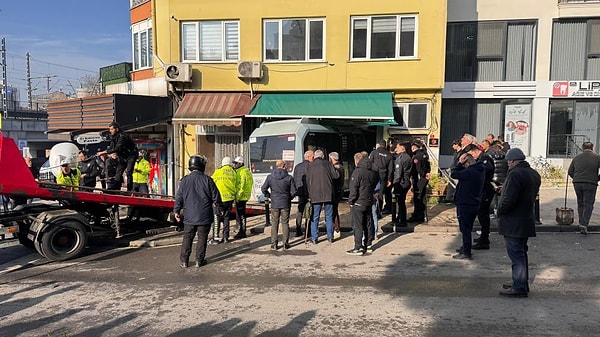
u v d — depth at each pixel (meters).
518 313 5.20
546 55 16.80
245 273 7.11
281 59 16.06
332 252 8.35
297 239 9.57
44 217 8.15
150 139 17.52
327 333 4.73
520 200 5.70
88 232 8.80
